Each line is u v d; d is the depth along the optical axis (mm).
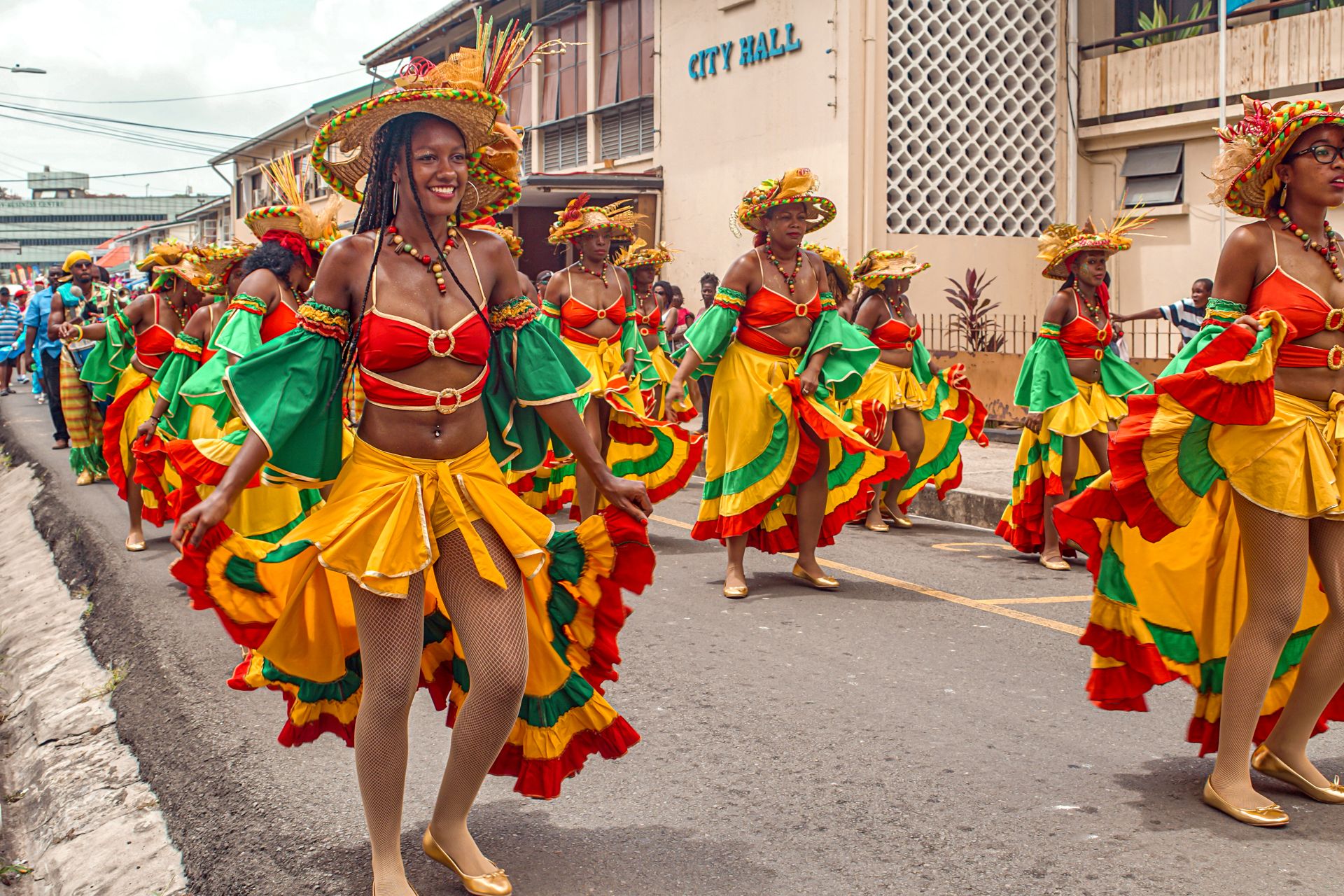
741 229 18719
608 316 9461
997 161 16875
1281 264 3906
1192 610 4211
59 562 9477
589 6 23000
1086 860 3691
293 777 4492
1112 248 7980
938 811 4094
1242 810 3951
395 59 28719
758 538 7742
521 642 3359
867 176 16297
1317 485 3803
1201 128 15547
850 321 9844
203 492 6344
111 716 5602
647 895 3527
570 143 24141
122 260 69438
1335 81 13977
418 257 3334
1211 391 3791
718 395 7379
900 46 16406
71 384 12680
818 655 6043
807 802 4195
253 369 3262
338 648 3621
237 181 42125
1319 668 4020
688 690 5488
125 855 4152
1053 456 8148
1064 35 17000
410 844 3865
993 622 6688
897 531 9992
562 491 9867
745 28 18297
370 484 3309
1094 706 5199
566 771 3752
